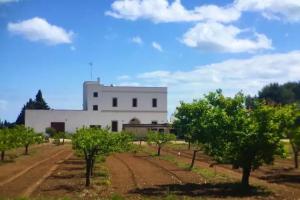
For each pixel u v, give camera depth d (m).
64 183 30.72
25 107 146.50
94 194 26.34
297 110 28.27
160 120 118.06
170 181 32.44
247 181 28.58
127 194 26.42
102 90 116.06
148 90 117.81
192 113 33.28
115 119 116.06
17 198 24.33
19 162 46.69
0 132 47.75
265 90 161.75
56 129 110.75
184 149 71.19
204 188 28.91
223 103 28.44
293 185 30.61
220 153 27.84
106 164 45.22
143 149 70.12
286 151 27.88
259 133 27.02
